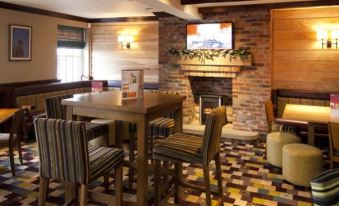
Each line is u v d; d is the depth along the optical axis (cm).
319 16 516
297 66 541
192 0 470
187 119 598
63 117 329
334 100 389
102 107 238
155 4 419
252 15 520
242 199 305
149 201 276
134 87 269
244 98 543
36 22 593
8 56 544
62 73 700
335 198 146
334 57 515
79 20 696
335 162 355
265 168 395
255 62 527
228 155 449
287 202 300
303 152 333
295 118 378
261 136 536
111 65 721
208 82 611
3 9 527
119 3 520
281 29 543
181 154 241
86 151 205
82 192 210
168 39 591
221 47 546
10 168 378
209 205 242
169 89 601
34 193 311
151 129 329
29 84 584
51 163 215
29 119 501
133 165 277
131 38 690
